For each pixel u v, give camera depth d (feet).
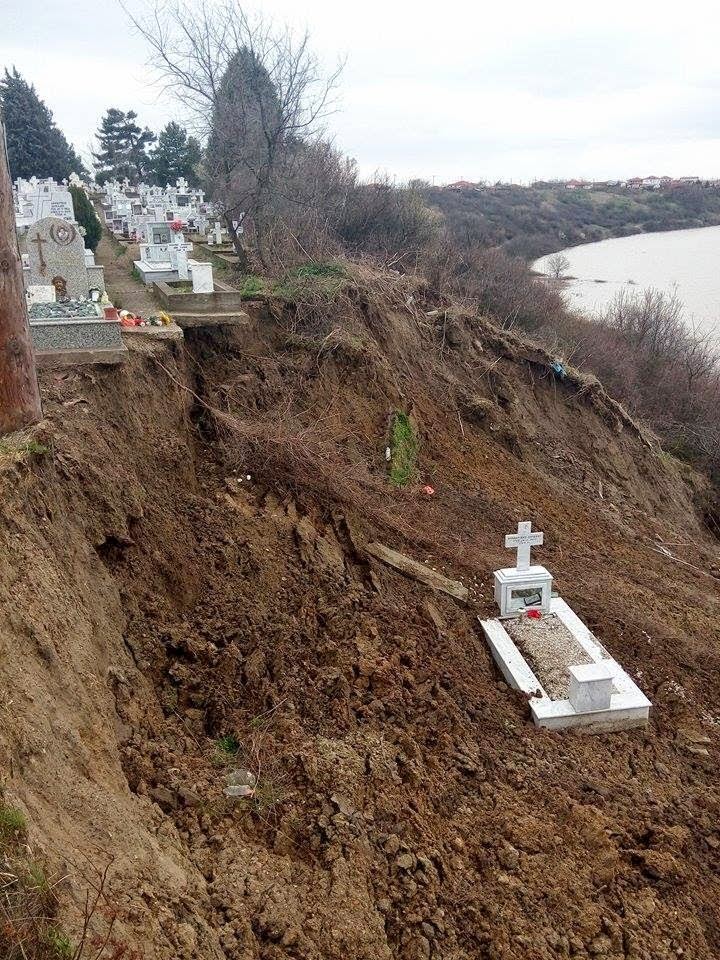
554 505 41.22
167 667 18.93
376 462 36.40
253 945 12.65
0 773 11.00
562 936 16.51
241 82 48.06
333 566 26.14
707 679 28.14
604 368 65.10
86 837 11.89
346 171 63.05
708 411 69.21
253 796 16.21
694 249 196.03
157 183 116.78
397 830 16.98
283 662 20.88
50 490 18.28
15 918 9.08
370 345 40.57
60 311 25.22
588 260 175.42
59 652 14.87
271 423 31.78
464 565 31.50
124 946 9.86
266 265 45.37
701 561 43.29
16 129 116.57
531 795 20.16
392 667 22.52
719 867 19.69
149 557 21.09
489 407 45.27
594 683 23.43
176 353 29.60
